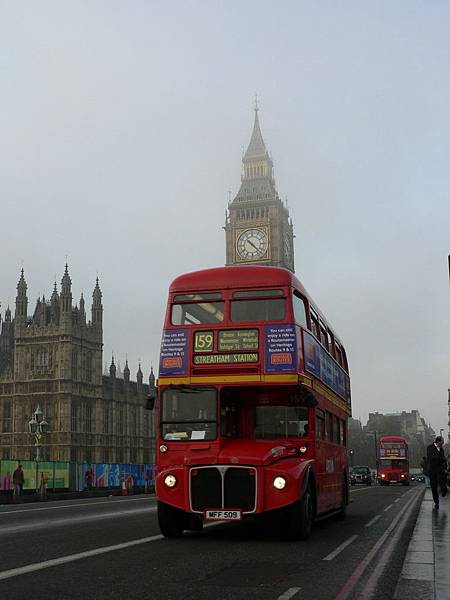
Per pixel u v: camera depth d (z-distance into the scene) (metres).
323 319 19.97
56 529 17.53
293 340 15.45
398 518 22.33
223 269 16.41
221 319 15.85
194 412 15.33
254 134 187.12
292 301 15.79
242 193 180.88
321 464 17.16
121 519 21.33
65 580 9.87
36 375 114.12
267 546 13.98
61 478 52.47
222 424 15.30
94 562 11.58
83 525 18.86
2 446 114.00
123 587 9.38
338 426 21.50
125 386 129.25
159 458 15.29
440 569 10.39
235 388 15.67
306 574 10.55
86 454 115.19
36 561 11.64
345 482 22.38
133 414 130.50
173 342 15.94
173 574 10.46
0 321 141.12
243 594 8.98
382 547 13.91
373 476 133.12
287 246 181.00
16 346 115.88
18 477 42.19
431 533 15.01
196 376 15.58
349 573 10.64
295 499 14.27
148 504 32.62
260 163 182.88
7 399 115.75
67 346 113.56
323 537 15.88
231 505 14.40
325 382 18.84
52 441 111.31
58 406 112.00
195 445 15.07
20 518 21.97
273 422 15.89
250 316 15.76
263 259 173.62
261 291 15.91
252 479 14.40
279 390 15.91
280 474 14.38
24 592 8.98
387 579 10.16
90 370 119.31
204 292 16.17
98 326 121.88
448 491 41.94
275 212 175.62
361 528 18.48
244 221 176.12
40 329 115.44
